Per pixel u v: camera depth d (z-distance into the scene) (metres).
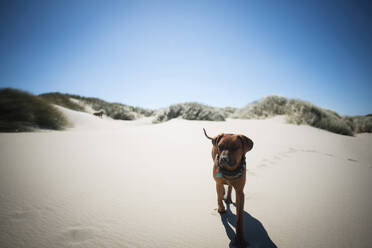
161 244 2.14
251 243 2.20
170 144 7.04
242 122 12.70
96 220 2.50
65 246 2.03
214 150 2.91
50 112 12.66
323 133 10.66
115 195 3.17
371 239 2.24
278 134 9.42
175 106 19.61
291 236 2.30
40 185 3.35
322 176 4.36
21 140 6.86
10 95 12.10
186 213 2.75
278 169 4.72
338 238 2.26
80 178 3.76
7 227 2.25
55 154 5.30
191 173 4.31
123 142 7.13
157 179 3.91
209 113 16.92
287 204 3.04
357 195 3.41
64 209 2.70
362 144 9.08
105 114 28.92
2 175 3.65
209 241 2.21
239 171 2.25
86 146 6.38
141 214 2.68
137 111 35.59
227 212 2.81
